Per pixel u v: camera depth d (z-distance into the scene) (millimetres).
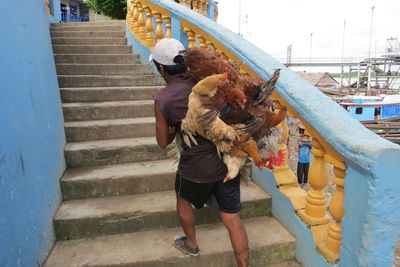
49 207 2322
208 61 1817
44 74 2551
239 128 1779
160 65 1928
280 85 2273
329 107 1973
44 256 2143
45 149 2354
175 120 1863
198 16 3559
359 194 1634
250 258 2309
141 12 5172
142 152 3221
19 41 2006
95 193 2779
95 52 5719
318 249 2096
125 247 2311
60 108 3152
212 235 2451
